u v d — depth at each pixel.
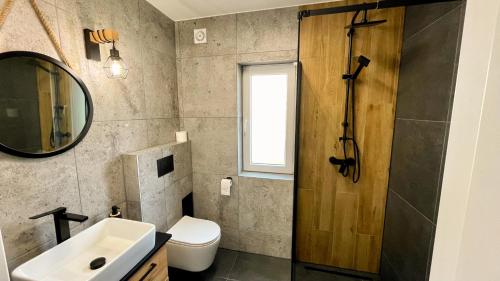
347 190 2.07
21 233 1.09
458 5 1.13
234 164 2.30
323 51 1.93
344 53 1.89
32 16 1.10
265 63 2.18
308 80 1.99
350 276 2.09
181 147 2.21
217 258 2.32
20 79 1.07
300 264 2.24
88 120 1.39
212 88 2.25
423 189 1.41
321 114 2.01
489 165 0.37
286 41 2.00
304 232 2.23
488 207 0.37
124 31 1.66
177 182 2.17
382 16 1.78
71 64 1.29
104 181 1.54
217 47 2.17
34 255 1.15
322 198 2.13
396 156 1.82
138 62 1.80
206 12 2.07
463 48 0.46
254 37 2.07
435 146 1.29
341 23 1.87
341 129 1.99
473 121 0.42
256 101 2.32
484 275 0.38
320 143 2.05
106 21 1.51
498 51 0.35
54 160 1.23
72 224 1.34
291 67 2.16
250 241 2.38
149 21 1.91
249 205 2.32
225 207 2.39
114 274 1.05
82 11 1.35
